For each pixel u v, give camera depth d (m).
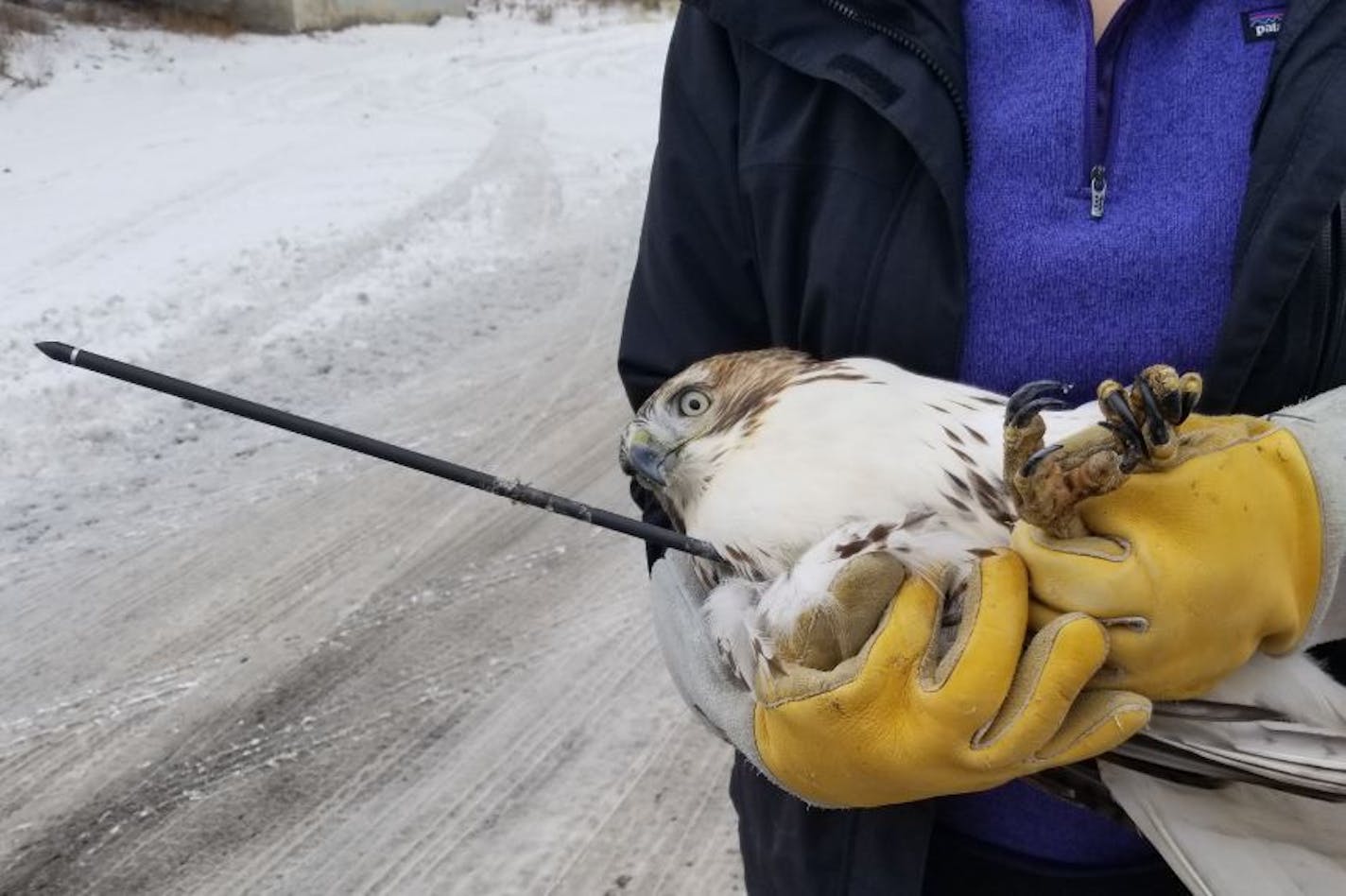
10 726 4.16
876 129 1.68
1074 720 1.38
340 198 10.61
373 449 1.58
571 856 3.54
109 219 9.91
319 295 8.30
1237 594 1.34
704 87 1.83
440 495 5.59
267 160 11.91
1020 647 1.37
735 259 1.88
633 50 19.59
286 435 6.23
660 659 4.39
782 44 1.70
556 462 5.90
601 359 7.22
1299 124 1.50
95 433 6.23
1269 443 1.41
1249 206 1.54
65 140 12.54
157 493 5.69
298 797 3.83
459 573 4.97
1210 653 1.36
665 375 1.94
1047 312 1.63
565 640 4.52
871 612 1.47
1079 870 1.76
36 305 7.97
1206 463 1.36
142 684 4.36
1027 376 1.66
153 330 7.64
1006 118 1.64
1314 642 1.56
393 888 3.47
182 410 6.48
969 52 1.67
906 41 1.63
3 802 3.83
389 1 20.88
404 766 3.94
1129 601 1.33
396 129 13.48
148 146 12.40
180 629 4.66
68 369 6.95
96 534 5.34
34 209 10.21
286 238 9.45
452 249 9.37
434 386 6.91
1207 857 1.47
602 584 4.87
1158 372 1.26
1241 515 1.35
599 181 11.37
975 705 1.35
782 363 1.69
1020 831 1.76
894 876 1.76
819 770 1.51
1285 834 1.47
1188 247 1.58
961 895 1.82
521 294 8.42
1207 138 1.58
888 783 1.46
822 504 1.53
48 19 16.80
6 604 4.85
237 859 3.60
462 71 17.19
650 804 3.72
